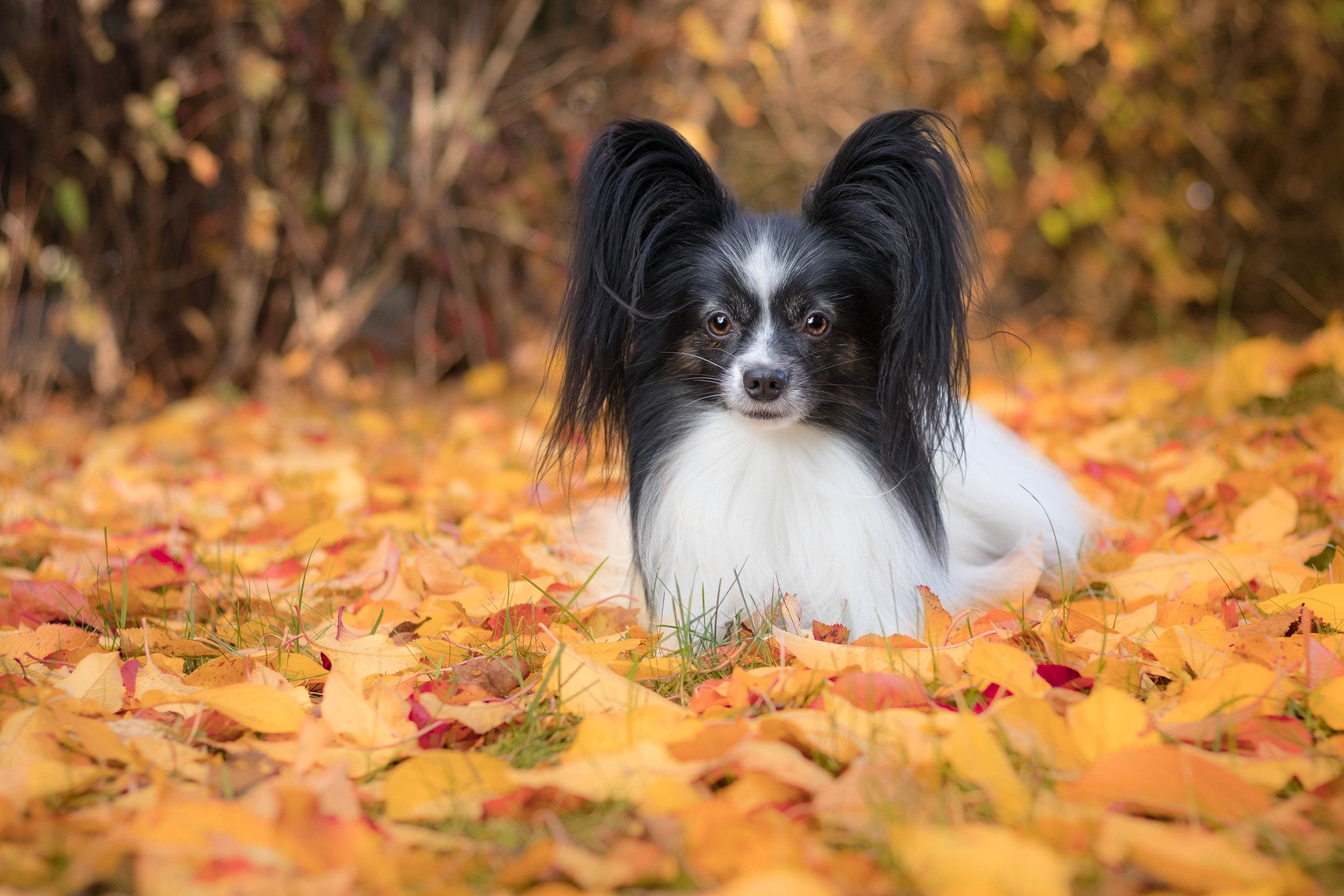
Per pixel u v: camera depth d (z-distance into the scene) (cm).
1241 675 193
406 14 673
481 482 441
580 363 302
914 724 185
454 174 678
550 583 306
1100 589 305
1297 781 173
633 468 306
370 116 634
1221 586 268
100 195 642
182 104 637
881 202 287
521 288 757
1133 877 145
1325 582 265
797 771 168
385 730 195
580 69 710
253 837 149
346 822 151
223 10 608
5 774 169
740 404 277
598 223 294
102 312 640
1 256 604
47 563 332
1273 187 957
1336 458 358
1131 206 891
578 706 202
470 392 674
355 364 729
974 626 255
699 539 288
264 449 546
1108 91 839
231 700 198
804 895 129
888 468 284
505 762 179
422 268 727
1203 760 162
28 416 630
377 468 482
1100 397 575
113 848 145
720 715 203
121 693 217
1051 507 334
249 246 658
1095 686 199
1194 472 377
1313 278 961
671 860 147
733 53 700
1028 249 952
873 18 762
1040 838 152
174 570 308
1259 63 917
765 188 775
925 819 156
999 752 166
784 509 284
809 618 280
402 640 259
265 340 695
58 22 609
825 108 763
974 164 803
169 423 564
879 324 291
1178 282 901
